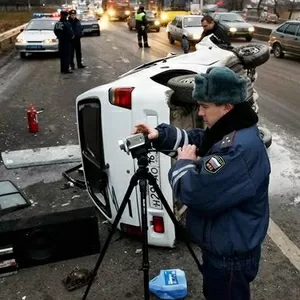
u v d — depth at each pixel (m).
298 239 3.54
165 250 3.36
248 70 4.73
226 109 1.91
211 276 2.11
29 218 3.25
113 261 3.27
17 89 9.92
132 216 3.29
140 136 2.34
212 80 1.87
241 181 1.82
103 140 3.26
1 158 5.44
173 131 2.36
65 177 4.80
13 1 58.00
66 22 11.59
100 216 3.90
